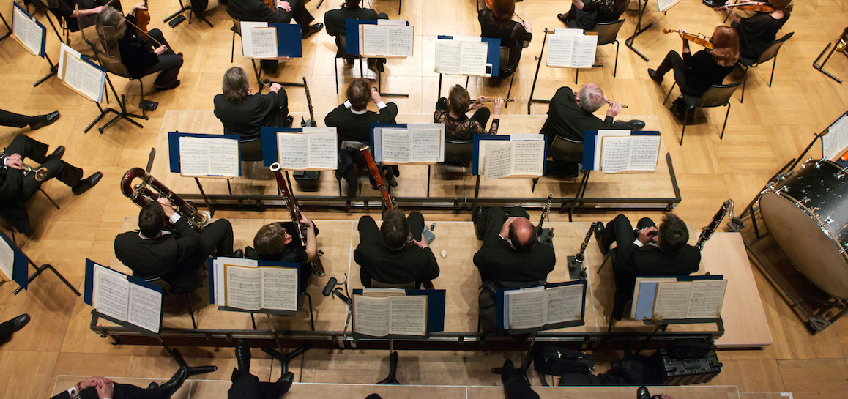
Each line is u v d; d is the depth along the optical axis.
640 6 7.12
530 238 3.83
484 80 6.35
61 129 5.84
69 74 5.22
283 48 5.41
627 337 4.49
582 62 5.51
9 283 4.90
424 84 6.28
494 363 4.57
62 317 4.77
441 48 5.23
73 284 4.94
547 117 5.65
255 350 4.59
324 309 4.56
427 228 5.00
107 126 5.86
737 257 5.00
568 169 5.40
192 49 6.55
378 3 7.00
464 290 4.68
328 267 4.76
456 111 4.65
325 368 4.54
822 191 4.54
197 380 4.24
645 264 4.02
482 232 4.70
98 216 5.32
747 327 4.66
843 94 6.41
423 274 4.04
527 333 4.14
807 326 4.87
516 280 3.98
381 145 4.66
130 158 5.67
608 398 4.02
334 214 5.38
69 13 6.04
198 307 4.54
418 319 3.84
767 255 5.27
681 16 7.07
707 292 3.89
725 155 5.89
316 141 4.55
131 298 3.83
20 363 4.54
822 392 4.56
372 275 4.01
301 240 4.27
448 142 4.82
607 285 4.72
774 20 5.81
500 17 5.56
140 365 4.55
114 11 5.20
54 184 5.50
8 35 6.56
